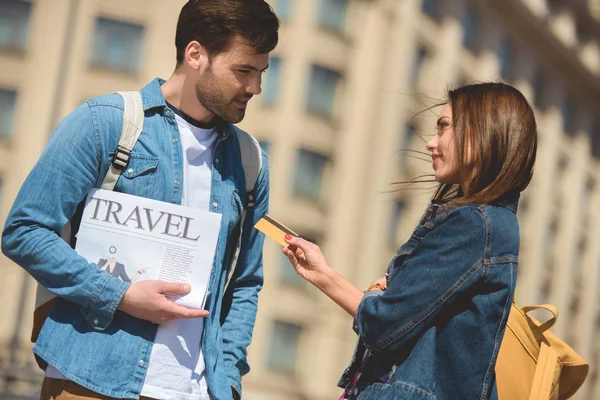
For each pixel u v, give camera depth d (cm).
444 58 3659
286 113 3100
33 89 2900
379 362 279
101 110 299
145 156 301
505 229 273
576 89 4797
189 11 306
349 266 3183
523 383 295
